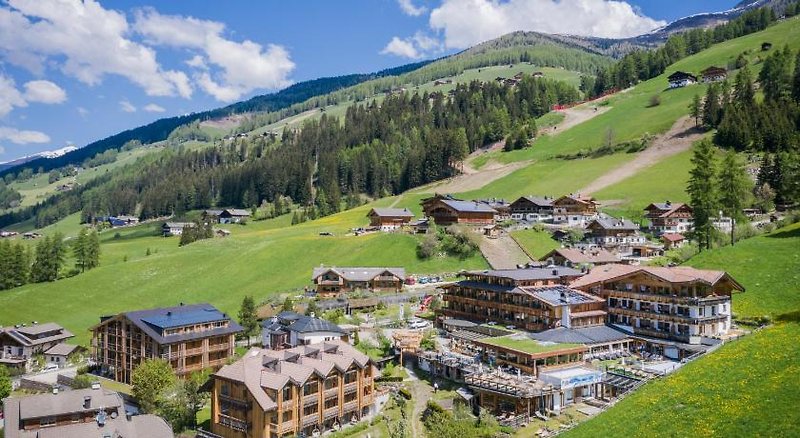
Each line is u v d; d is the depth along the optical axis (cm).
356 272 16100
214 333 11912
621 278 10869
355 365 9275
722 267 11744
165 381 9631
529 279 11744
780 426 5334
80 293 18650
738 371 6756
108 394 8438
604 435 6431
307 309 13525
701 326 9656
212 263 19912
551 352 9012
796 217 13888
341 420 9019
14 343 14350
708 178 14112
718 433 5616
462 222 19812
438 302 13500
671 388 6950
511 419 7912
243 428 8356
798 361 6500
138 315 12031
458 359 10038
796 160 16875
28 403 7900
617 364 9294
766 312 9912
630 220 19962
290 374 8569
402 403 9356
